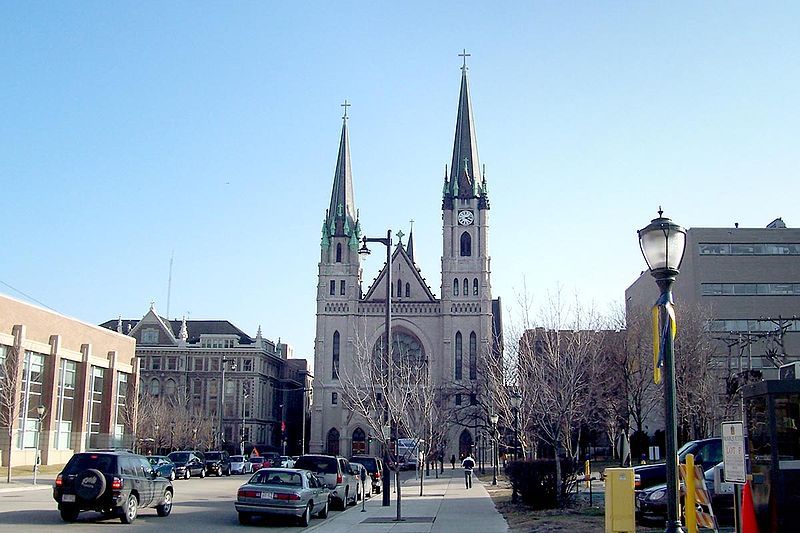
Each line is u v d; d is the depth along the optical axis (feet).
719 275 288.30
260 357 427.74
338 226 386.93
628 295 349.41
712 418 182.70
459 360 366.02
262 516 93.30
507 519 88.63
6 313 198.18
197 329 456.04
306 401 513.04
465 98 396.16
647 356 208.85
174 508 107.45
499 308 439.22
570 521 80.28
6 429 196.85
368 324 376.48
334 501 108.47
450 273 373.40
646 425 286.66
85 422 241.96
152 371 419.54
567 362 134.31
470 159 385.70
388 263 116.16
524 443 135.23
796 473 48.14
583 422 168.25
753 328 284.00
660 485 74.64
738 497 47.52
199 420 348.38
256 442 416.87
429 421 229.66
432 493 145.69
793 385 49.01
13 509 98.27
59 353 224.94
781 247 290.97
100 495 81.97
